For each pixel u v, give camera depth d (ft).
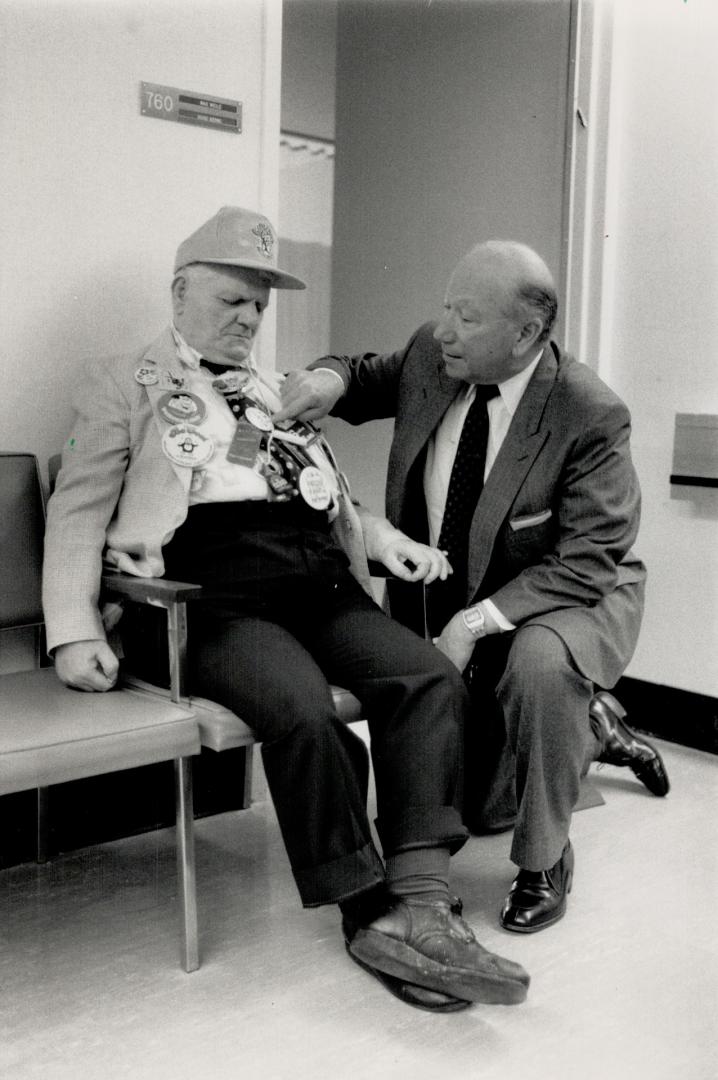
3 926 6.73
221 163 8.16
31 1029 5.58
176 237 7.98
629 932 6.84
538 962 6.43
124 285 7.75
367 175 13.42
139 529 6.54
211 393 6.95
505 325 6.89
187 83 7.89
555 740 6.63
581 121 10.67
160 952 6.44
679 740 10.63
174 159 7.89
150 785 8.39
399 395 7.95
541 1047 5.54
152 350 6.96
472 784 7.97
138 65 7.63
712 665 10.34
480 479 7.50
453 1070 5.32
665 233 10.37
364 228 13.56
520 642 6.77
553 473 7.13
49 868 7.67
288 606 6.83
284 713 5.91
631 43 10.45
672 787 9.52
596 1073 5.32
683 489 10.39
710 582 10.27
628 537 7.14
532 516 7.20
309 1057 5.39
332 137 20.43
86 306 7.57
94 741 5.57
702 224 10.08
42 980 6.08
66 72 7.29
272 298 8.70
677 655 10.60
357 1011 5.84
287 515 7.00
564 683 6.61
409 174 12.83
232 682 6.11
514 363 7.15
